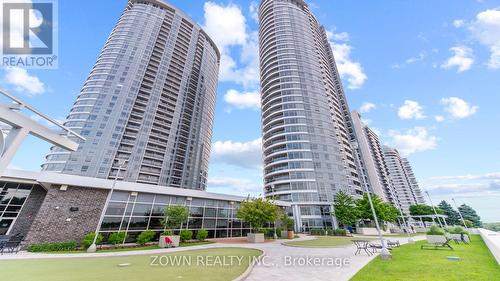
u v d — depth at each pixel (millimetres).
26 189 20578
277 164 65562
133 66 82500
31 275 8555
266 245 20781
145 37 90438
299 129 67688
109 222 19562
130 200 21453
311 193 57406
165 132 81500
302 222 53000
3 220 19016
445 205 113500
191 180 84938
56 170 60625
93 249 16203
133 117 76562
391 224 63719
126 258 13062
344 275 8797
